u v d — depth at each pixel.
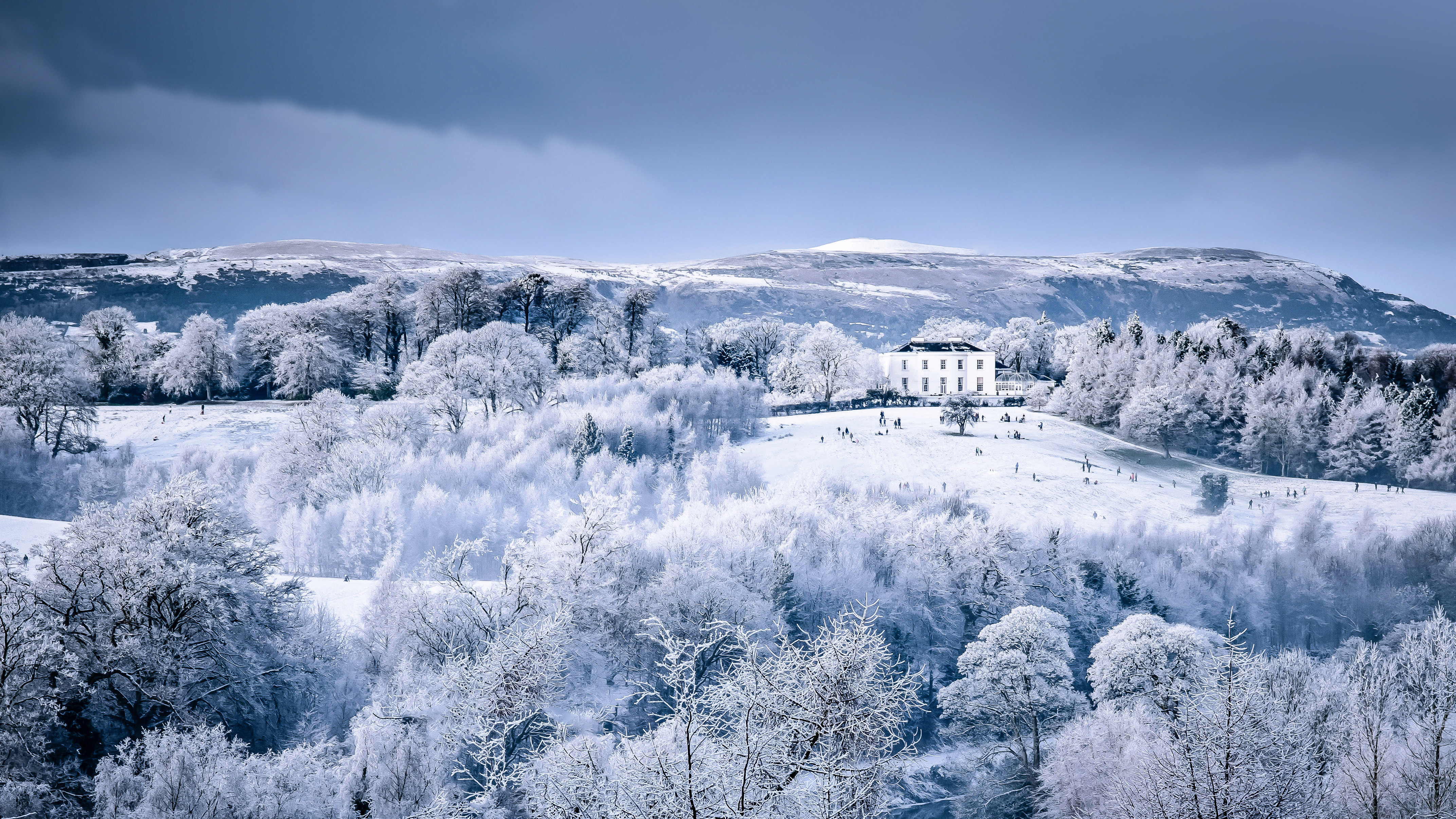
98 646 40.56
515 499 109.44
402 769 32.44
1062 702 60.19
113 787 31.09
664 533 82.25
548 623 33.56
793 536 83.94
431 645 48.41
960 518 98.31
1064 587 89.75
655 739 18.03
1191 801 23.14
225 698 44.12
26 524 76.69
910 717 70.19
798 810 16.34
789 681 17.48
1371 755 29.61
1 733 33.00
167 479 114.69
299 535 91.69
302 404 120.00
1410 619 90.62
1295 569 99.56
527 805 21.23
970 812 56.12
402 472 110.38
